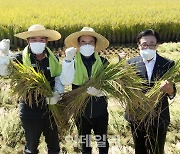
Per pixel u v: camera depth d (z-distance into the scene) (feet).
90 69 13.34
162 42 51.26
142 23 49.60
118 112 20.40
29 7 68.28
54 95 13.07
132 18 52.01
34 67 12.99
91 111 13.57
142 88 13.12
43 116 13.44
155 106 12.96
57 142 14.67
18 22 48.06
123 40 48.80
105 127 14.29
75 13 59.36
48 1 83.51
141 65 13.23
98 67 13.30
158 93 12.85
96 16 55.67
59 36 13.39
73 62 12.64
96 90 12.94
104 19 51.31
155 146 13.60
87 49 13.01
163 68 13.08
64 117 13.50
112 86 12.80
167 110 13.61
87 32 12.96
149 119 13.14
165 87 12.50
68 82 12.79
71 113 13.33
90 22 49.26
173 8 67.97
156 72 13.06
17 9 64.34
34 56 12.97
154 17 54.13
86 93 12.99
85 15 56.85
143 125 13.76
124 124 19.19
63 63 12.55
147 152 14.16
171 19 52.60
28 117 13.24
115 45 47.21
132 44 47.83
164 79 12.85
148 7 69.10
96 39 13.58
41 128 13.64
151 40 12.62
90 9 65.21
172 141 18.28
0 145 17.80
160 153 14.17
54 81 13.48
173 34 51.75
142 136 14.10
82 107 13.39
